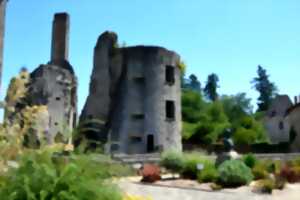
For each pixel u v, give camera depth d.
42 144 4.48
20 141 4.38
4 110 4.59
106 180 4.55
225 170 20.86
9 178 4.09
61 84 36.00
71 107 38.41
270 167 25.47
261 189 19.78
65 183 4.11
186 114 72.50
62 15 45.03
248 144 60.81
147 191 18.36
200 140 61.50
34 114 4.62
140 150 40.62
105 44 44.16
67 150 4.58
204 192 19.28
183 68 45.03
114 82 43.03
